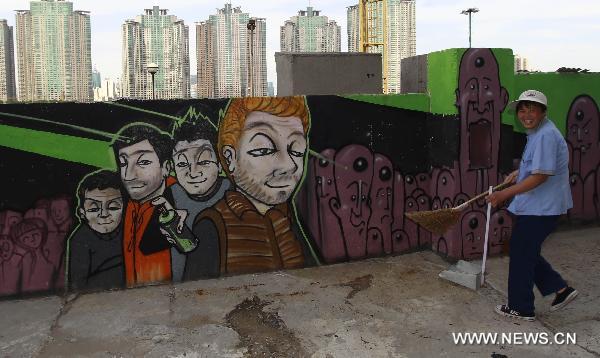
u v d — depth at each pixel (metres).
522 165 3.79
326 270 5.01
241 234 4.88
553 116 5.92
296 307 4.16
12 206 4.32
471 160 5.13
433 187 5.38
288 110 4.88
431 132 5.35
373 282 4.68
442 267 5.03
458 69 4.95
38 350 3.51
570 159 6.08
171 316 4.03
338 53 7.57
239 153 4.79
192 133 4.65
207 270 4.83
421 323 3.85
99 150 4.45
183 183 4.67
